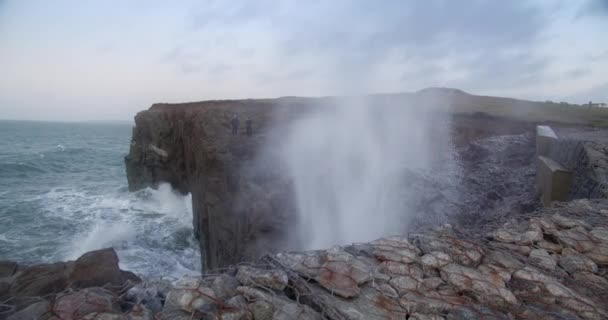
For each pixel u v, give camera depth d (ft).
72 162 184.34
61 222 72.64
